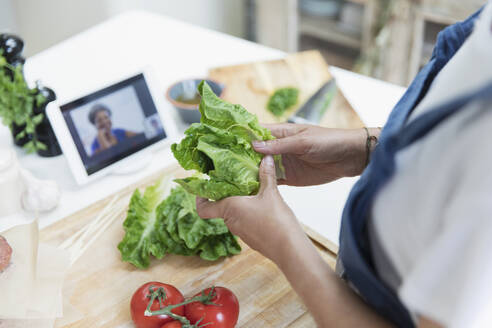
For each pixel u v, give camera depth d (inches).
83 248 36.7
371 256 20.5
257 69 55.9
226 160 28.5
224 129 30.0
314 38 94.3
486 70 16.7
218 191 28.7
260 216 24.6
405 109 21.0
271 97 51.5
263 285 33.9
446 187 16.4
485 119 15.7
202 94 30.0
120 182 44.0
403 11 80.5
